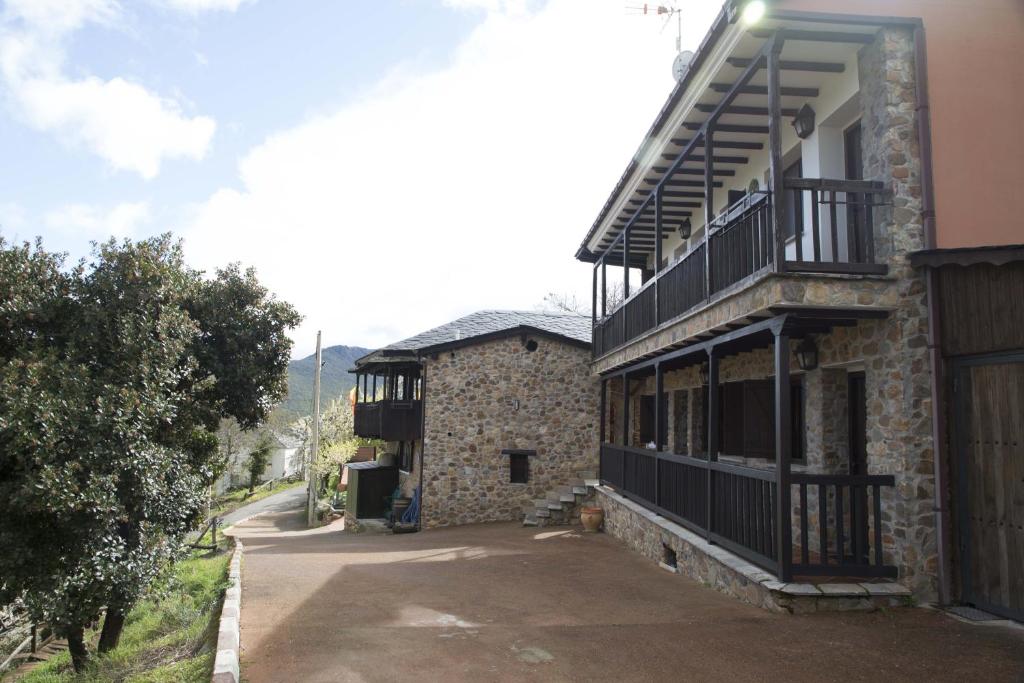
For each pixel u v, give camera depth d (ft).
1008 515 17.87
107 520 24.86
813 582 19.89
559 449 57.16
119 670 23.07
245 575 29.99
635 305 36.73
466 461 56.18
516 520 55.98
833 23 20.17
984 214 20.30
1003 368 18.19
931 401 19.66
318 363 79.61
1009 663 14.87
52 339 29.17
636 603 22.47
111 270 30.96
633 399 55.77
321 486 103.50
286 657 16.97
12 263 28.71
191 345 35.17
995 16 21.08
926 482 19.57
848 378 25.44
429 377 56.39
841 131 24.54
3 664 34.17
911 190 20.29
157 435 29.84
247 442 125.59
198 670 16.66
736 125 27.22
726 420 33.04
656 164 32.45
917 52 20.58
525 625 19.83
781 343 20.27
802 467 27.17
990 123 20.65
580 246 49.83
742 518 22.76
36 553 24.29
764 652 16.29
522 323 61.67
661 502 31.63
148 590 27.58
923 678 14.26
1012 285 17.98
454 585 26.63
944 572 19.20
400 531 55.83
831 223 20.35
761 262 21.02
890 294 19.92
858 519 20.58
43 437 23.53
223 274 38.47
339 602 23.54
